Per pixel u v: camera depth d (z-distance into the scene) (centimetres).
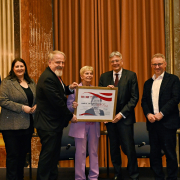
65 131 370
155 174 307
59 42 468
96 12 460
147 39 466
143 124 377
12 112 292
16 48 444
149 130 309
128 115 309
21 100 295
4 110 295
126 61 455
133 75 319
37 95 269
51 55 273
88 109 308
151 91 313
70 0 464
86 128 316
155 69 307
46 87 257
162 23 455
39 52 449
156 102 307
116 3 457
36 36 448
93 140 317
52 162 279
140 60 464
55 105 258
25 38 442
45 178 260
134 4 456
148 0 465
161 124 296
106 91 309
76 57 463
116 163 325
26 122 295
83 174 312
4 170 402
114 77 328
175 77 303
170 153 293
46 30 457
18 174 309
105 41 465
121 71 325
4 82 296
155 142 305
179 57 454
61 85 274
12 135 289
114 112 312
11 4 443
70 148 353
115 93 311
